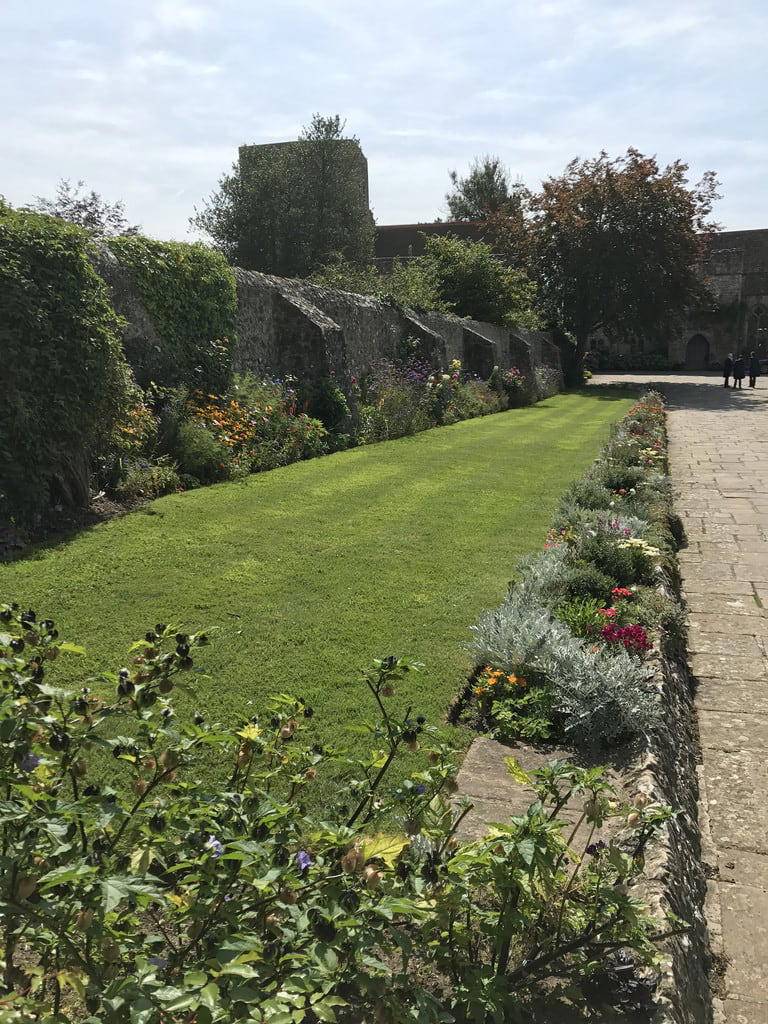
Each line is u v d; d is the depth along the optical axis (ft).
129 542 20.76
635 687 12.55
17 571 17.90
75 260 23.15
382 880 5.50
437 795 7.04
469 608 17.43
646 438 44.06
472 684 14.11
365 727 7.09
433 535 23.73
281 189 94.89
